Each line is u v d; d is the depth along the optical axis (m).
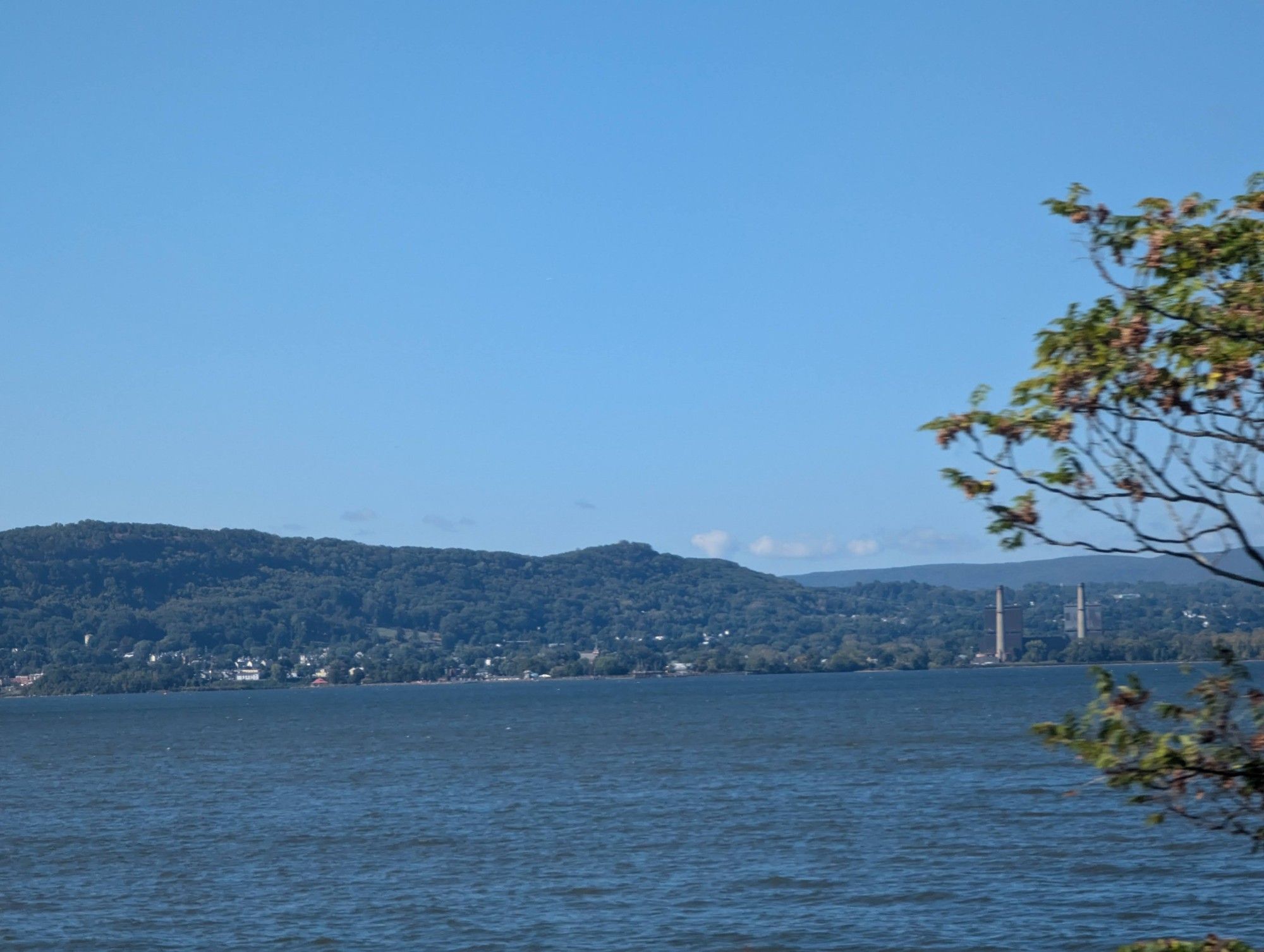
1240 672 9.58
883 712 117.81
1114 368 9.18
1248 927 25.59
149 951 25.84
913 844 35.41
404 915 28.48
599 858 34.81
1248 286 9.05
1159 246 9.02
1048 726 9.70
